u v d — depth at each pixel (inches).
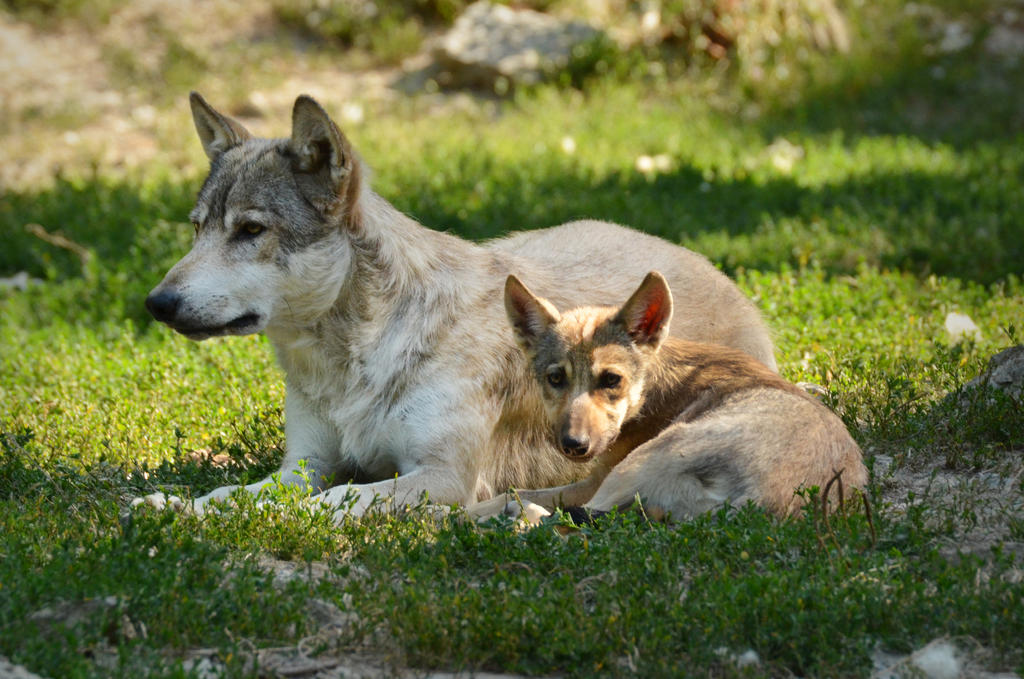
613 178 911.0
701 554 320.5
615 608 289.6
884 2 1375.5
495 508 398.9
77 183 966.4
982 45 1301.7
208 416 507.5
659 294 396.2
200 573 302.7
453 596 294.5
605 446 381.4
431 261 436.5
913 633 284.7
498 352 432.8
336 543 348.2
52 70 1242.0
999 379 465.7
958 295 634.2
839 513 345.4
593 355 389.4
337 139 404.5
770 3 1259.8
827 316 618.2
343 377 425.7
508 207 832.9
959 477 405.7
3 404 533.0
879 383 490.6
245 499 367.6
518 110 1138.7
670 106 1162.0
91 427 489.4
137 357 592.1
